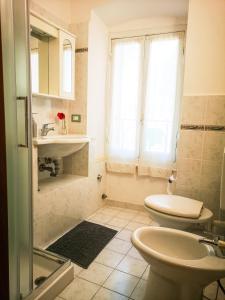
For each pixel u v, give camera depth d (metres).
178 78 2.25
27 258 0.99
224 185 1.29
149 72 2.35
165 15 2.23
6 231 0.80
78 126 2.31
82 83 2.23
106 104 2.60
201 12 1.67
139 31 2.37
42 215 1.68
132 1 2.01
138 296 1.30
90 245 1.80
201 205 1.56
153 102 2.37
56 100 2.20
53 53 1.98
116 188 2.68
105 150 2.66
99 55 2.38
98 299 1.27
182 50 2.21
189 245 1.23
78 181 2.12
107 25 2.46
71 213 2.04
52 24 1.86
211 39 1.68
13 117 0.80
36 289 1.13
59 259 1.43
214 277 0.97
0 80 0.72
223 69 1.67
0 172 0.75
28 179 0.90
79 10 2.17
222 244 1.06
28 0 0.80
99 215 2.42
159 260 0.99
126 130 2.52
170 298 1.11
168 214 1.46
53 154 1.96
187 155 1.83
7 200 0.79
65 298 1.26
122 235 1.99
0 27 0.71
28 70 0.82
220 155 1.74
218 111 1.71
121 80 2.47
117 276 1.46
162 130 2.37
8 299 0.84
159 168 2.40
